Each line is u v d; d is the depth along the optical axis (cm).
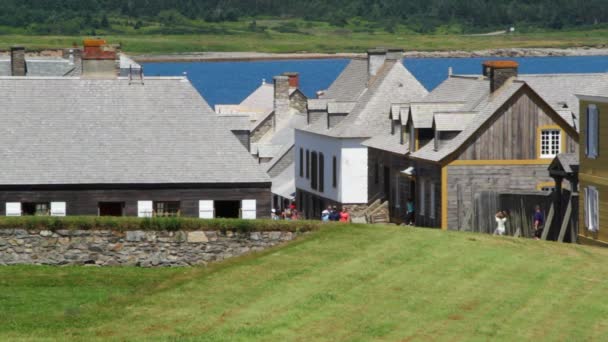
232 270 5209
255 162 7562
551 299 4747
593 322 4459
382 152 9925
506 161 8550
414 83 11038
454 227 8544
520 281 5006
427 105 9106
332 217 9806
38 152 7506
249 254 5578
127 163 7494
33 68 11919
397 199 9569
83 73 8031
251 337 4234
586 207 7281
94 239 5988
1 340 4297
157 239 5991
